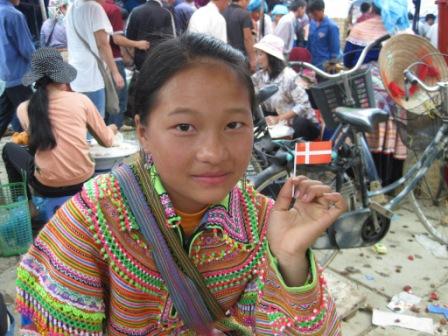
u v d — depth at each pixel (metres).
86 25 4.57
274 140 3.17
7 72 4.61
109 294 0.99
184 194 0.86
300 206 0.96
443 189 4.04
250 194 1.05
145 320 0.98
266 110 4.34
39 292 0.93
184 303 0.94
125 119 6.02
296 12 8.45
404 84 3.30
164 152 0.83
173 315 0.98
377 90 3.96
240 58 0.85
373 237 2.76
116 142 3.58
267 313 0.93
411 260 3.19
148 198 0.92
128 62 6.09
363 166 2.77
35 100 2.94
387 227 2.78
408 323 2.52
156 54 0.85
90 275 0.92
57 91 3.02
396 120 3.52
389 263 3.15
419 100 3.27
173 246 0.92
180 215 0.96
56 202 3.15
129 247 0.92
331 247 2.70
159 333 1.00
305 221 0.95
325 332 0.91
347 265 3.12
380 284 2.90
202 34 0.88
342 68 4.57
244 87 0.84
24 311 0.96
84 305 0.92
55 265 0.92
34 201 3.36
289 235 0.93
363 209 2.69
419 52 3.28
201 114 0.81
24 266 0.96
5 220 2.98
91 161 3.15
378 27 4.38
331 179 2.80
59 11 5.86
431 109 3.21
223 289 1.00
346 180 2.76
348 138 2.84
